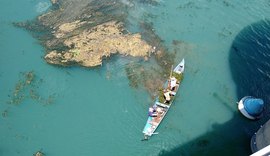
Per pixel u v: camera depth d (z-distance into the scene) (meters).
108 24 35.50
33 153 25.77
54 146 26.22
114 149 25.91
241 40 34.94
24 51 33.97
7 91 30.33
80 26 35.72
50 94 29.89
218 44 34.31
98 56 32.25
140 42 33.50
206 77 30.97
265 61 32.88
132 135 26.70
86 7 38.38
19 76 31.52
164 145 26.05
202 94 29.59
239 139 26.45
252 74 31.48
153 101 28.78
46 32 36.06
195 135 26.62
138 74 30.89
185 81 30.55
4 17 38.44
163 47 33.50
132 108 28.45
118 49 32.94
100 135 26.80
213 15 37.88
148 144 26.12
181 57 32.66
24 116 28.36
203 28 36.12
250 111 27.42
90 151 25.84
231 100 29.16
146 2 39.19
